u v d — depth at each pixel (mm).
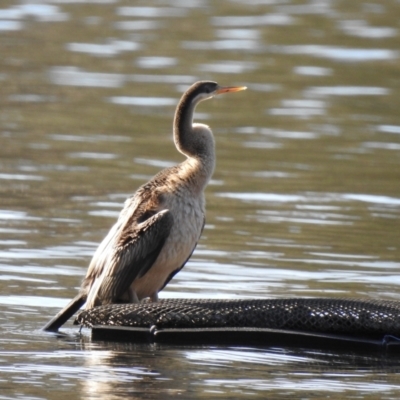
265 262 13125
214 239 14195
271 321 10094
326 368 9297
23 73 26406
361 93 25016
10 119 22000
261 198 16625
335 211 15914
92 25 32062
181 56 28406
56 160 18797
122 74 26453
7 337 10000
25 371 8992
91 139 20547
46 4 34750
